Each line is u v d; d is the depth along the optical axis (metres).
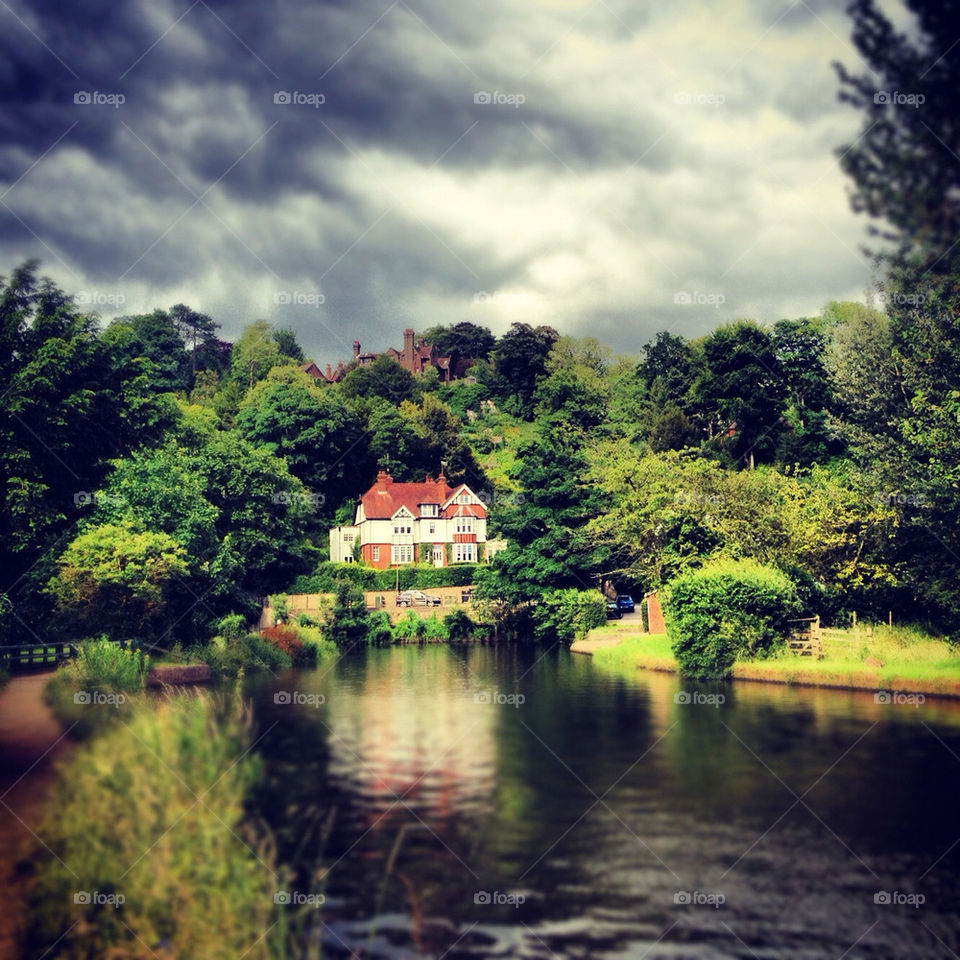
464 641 73.44
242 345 141.62
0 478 51.09
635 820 20.52
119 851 15.10
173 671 43.16
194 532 57.78
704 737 28.78
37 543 50.50
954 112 32.19
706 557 55.16
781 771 24.41
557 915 15.77
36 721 28.36
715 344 93.25
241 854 15.09
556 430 71.25
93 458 57.38
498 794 22.55
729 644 42.75
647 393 115.81
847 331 61.91
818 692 37.22
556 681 44.53
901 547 45.38
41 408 52.34
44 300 56.25
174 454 71.56
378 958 14.22
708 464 58.94
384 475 111.88
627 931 15.20
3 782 21.56
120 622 47.28
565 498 68.56
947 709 32.53
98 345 58.31
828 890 16.75
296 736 29.53
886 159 32.88
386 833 19.55
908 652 39.34
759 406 91.00
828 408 90.25
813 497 51.84
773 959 14.30
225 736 18.03
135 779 16.20
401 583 88.88
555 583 69.00
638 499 62.19
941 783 23.00
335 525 110.62
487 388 151.12
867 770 24.30
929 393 45.38
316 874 17.31
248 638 54.00
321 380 135.00
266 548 82.38
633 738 29.02
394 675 48.47
